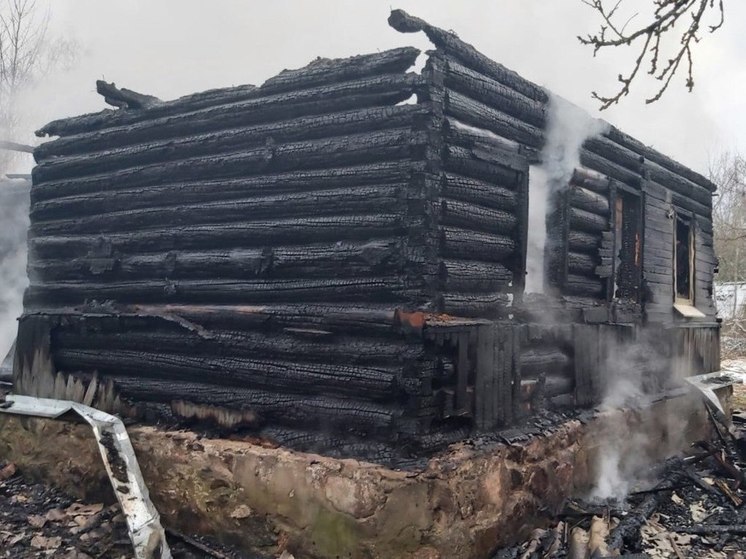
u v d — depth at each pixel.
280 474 4.66
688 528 5.63
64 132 7.06
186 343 5.63
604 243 6.92
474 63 5.08
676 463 7.34
